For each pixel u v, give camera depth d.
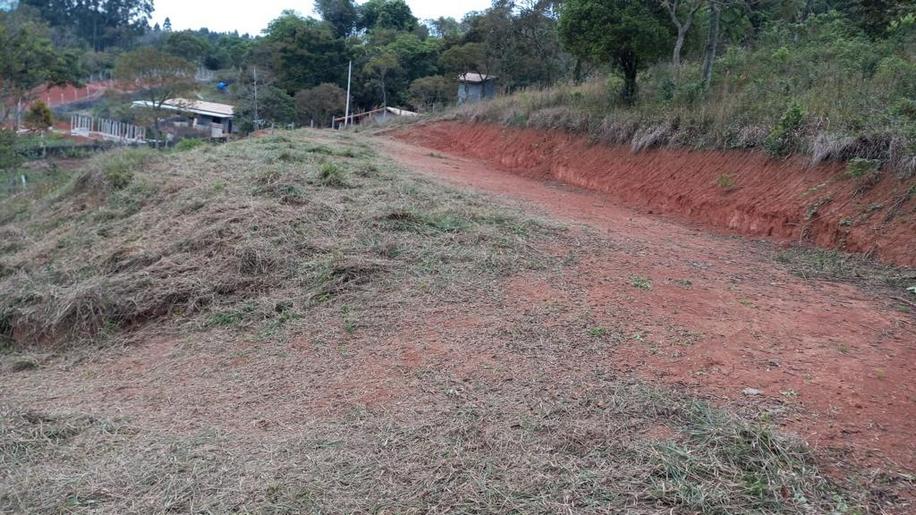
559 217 7.91
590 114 12.27
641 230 7.60
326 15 55.38
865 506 2.65
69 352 5.68
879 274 5.66
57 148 29.25
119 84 35.72
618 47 11.53
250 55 45.50
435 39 42.88
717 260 6.26
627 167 10.48
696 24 12.66
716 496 2.73
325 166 8.76
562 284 5.43
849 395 3.51
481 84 29.09
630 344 4.25
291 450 3.34
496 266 5.87
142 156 10.60
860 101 7.93
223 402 4.08
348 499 2.88
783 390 3.58
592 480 2.89
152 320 5.93
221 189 8.23
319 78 41.69
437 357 4.29
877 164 6.63
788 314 4.74
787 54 11.20
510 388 3.79
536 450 3.16
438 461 3.12
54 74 35.34
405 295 5.40
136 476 3.19
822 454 2.99
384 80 39.28
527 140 14.02
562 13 12.23
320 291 5.68
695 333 4.38
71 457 3.48
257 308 5.59
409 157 13.45
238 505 2.88
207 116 42.66
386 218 7.00
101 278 6.50
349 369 4.32
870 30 12.31
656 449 3.07
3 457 3.50
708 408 3.39
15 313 6.31
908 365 3.87
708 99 10.47
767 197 7.63
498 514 2.72
